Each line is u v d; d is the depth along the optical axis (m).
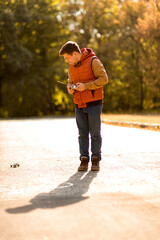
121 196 3.80
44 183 4.64
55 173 5.28
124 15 36.28
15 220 3.10
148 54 34.38
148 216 3.10
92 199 3.72
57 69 41.03
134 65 39.28
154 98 43.91
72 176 5.02
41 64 46.94
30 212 3.32
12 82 42.88
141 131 11.12
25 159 6.76
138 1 34.75
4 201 3.77
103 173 5.14
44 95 45.38
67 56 5.38
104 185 4.37
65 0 41.88
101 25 41.53
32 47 46.69
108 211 3.27
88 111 5.39
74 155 6.99
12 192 4.19
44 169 5.63
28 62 42.25
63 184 4.53
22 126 17.30
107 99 44.06
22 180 4.88
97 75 5.35
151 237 2.62
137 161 5.95
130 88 43.91
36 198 3.85
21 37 46.66
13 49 41.00
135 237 2.63
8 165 6.16
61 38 44.94
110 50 38.44
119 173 5.08
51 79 44.69
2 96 45.22
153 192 3.94
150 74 32.84
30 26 45.12
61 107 46.53
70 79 5.75
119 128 12.78
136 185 4.31
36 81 43.47
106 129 12.48
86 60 5.38
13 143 9.66
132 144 8.07
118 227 2.85
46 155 7.14
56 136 11.16
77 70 5.42
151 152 6.80
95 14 40.72
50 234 2.74
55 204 3.58
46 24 45.34
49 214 3.24
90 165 5.95
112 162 5.97
